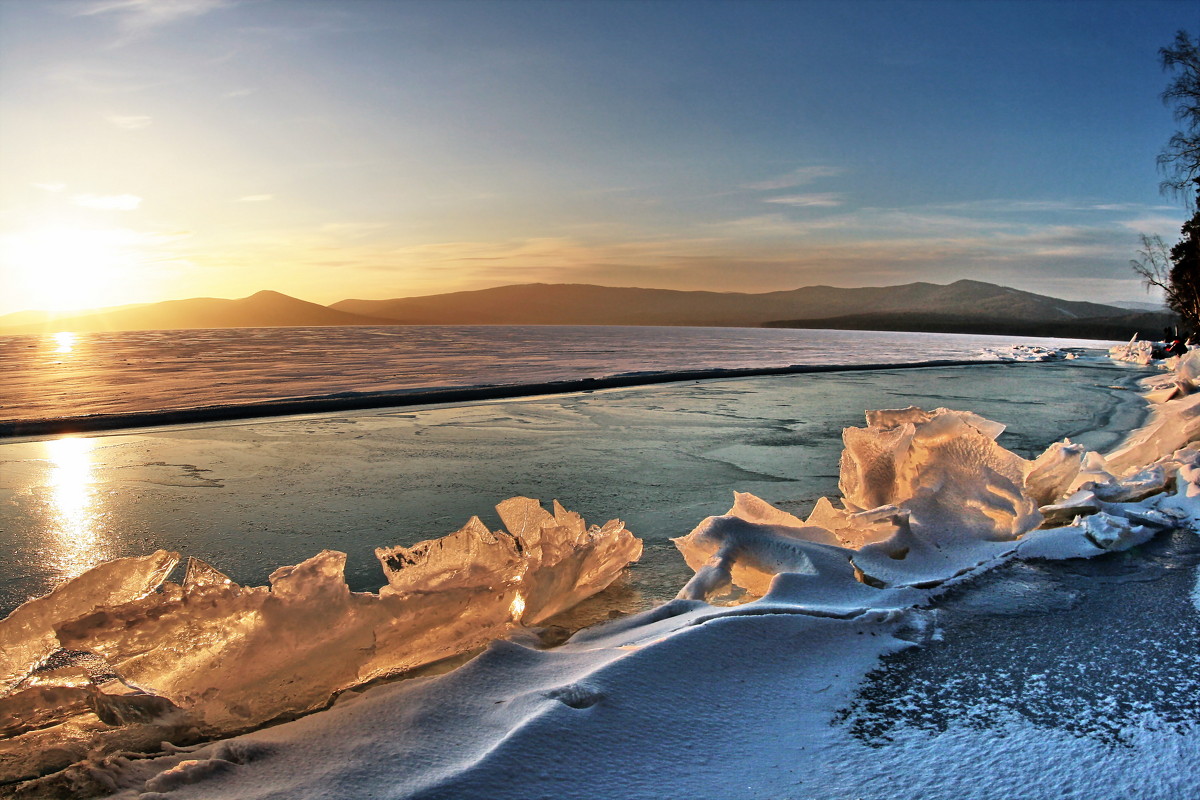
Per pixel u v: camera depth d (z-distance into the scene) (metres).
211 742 2.42
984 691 2.44
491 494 6.35
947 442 4.83
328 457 8.24
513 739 1.99
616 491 6.45
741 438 9.62
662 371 23.27
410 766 1.97
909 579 3.64
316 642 2.72
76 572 4.39
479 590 3.13
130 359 32.78
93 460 8.11
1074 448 5.22
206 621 2.62
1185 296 34.09
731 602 3.58
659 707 2.26
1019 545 4.15
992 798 1.80
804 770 1.96
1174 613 3.16
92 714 2.62
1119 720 2.21
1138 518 4.57
